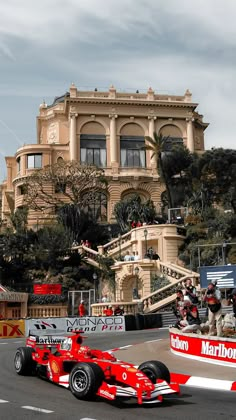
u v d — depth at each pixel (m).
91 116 78.62
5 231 53.88
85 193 67.62
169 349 18.91
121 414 9.00
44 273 49.50
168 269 43.78
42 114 91.62
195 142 85.06
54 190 69.25
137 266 44.69
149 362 10.70
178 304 21.48
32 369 13.12
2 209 89.50
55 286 42.28
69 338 11.78
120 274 46.03
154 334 26.86
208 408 9.62
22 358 13.05
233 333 16.62
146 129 80.00
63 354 11.46
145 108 80.12
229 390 11.77
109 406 9.66
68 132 81.12
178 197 68.12
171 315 33.75
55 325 28.47
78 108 78.31
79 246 54.31
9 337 27.03
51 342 12.74
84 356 10.87
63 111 86.81
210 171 64.38
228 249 50.25
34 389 11.35
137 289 45.34
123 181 75.88
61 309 41.75
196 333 17.12
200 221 56.28
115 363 10.22
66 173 65.94
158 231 50.50
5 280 48.38
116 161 77.75
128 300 45.62
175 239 50.78
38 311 41.00
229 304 29.28
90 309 40.44
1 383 12.12
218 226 53.53
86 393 9.88
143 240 50.66
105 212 74.62
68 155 79.00
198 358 16.11
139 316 31.84
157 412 9.22
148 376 10.52
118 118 79.62
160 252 50.16
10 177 88.69
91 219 61.91
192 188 65.88
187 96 81.19
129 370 9.81
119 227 64.94
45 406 9.57
